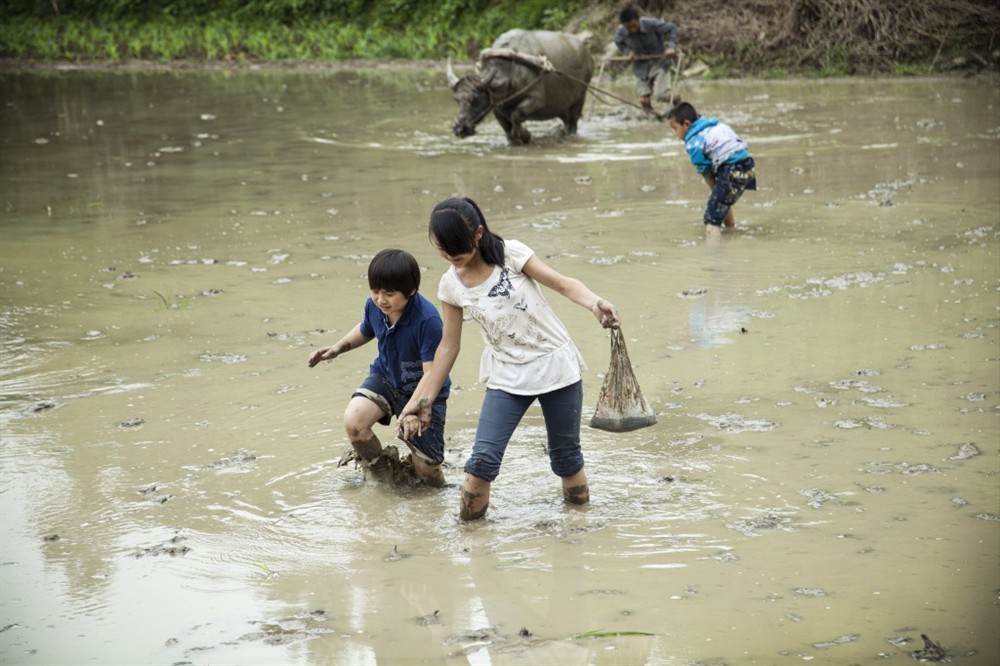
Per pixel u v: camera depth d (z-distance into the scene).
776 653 6.17
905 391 10.16
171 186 21.97
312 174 22.88
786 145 24.48
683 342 11.84
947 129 25.61
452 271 8.00
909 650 6.16
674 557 7.38
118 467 9.16
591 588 7.01
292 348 12.05
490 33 48.00
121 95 38.16
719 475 8.64
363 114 31.92
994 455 8.75
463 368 11.34
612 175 21.89
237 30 51.94
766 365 11.03
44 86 41.44
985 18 37.53
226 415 10.22
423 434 8.49
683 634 6.41
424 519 8.17
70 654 6.46
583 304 7.69
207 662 6.34
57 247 17.06
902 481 8.37
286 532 8.00
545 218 18.05
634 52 28.70
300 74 44.34
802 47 39.38
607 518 8.02
